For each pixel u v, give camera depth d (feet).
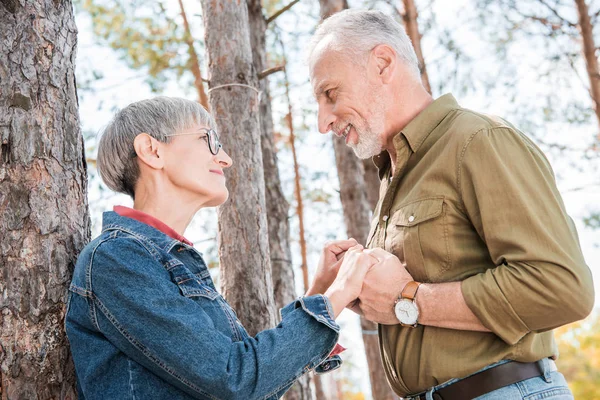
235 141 10.76
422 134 6.71
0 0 6.81
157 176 6.33
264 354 5.44
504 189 5.94
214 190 6.41
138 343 5.33
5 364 6.11
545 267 5.66
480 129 6.25
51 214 6.58
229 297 10.35
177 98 6.60
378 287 6.32
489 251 6.06
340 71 6.98
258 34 16.33
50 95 6.87
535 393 5.98
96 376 5.51
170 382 5.40
